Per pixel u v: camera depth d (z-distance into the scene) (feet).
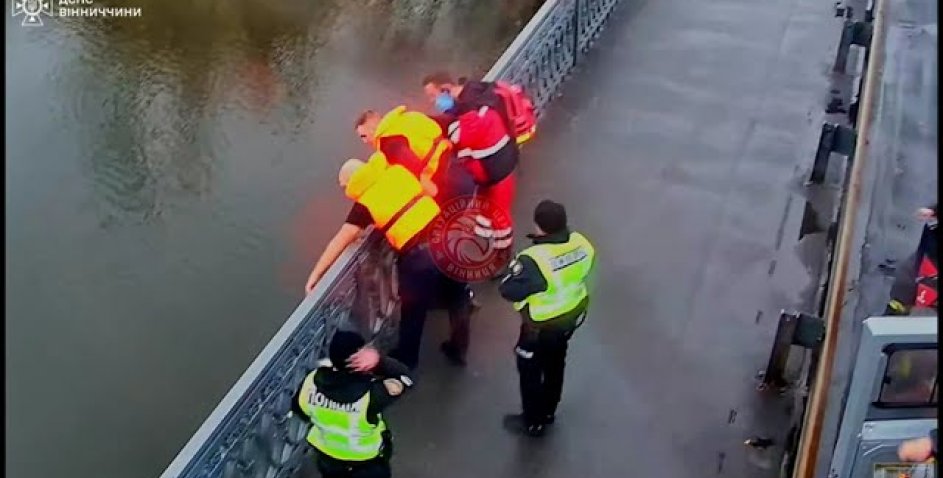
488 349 20.66
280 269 35.83
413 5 56.34
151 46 49.34
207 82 47.44
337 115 45.78
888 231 26.53
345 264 18.04
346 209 39.24
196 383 30.66
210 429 14.83
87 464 27.35
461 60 50.98
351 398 14.76
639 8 36.47
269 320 33.45
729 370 20.40
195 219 38.40
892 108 32.71
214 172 41.34
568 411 19.43
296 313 16.98
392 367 15.23
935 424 13.64
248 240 37.40
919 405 13.50
